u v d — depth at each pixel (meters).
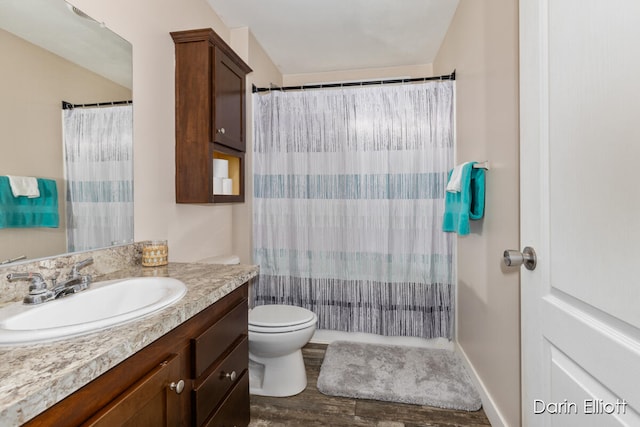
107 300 1.02
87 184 1.17
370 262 2.26
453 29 2.12
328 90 2.27
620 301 0.51
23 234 0.96
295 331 1.71
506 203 1.31
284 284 2.38
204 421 1.00
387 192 2.21
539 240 0.76
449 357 2.08
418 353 2.14
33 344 0.63
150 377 0.75
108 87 1.25
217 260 1.90
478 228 1.68
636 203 0.48
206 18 1.96
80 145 1.14
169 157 1.60
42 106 1.02
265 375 1.79
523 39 0.82
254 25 2.23
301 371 1.82
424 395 1.67
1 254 0.91
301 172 2.31
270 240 2.37
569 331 0.65
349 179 2.26
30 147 0.98
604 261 0.55
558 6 0.68
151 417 0.76
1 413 0.44
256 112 2.36
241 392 1.32
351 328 2.32
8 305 0.85
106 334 0.69
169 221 1.61
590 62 0.58
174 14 1.64
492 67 1.44
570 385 0.64
